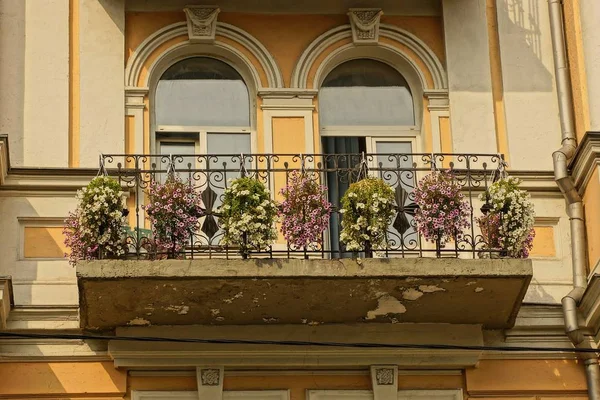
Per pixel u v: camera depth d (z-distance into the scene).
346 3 17.27
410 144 17.25
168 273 14.83
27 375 15.45
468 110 17.02
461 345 15.77
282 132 16.91
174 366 15.48
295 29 17.27
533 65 17.17
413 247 16.34
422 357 15.67
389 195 15.34
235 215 15.13
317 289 15.12
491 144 16.92
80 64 16.78
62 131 16.48
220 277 14.88
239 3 17.12
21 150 16.34
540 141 16.88
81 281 14.78
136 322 15.49
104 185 15.24
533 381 15.81
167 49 17.08
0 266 15.80
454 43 17.25
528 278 15.12
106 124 16.61
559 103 16.89
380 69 17.45
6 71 16.61
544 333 15.99
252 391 15.49
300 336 15.66
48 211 16.03
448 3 17.36
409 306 15.49
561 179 16.44
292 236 15.25
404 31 17.36
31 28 16.81
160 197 15.30
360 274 14.96
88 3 17.00
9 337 15.45
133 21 17.12
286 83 17.06
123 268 14.80
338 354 15.60
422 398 15.64
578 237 16.31
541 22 17.34
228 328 15.64
